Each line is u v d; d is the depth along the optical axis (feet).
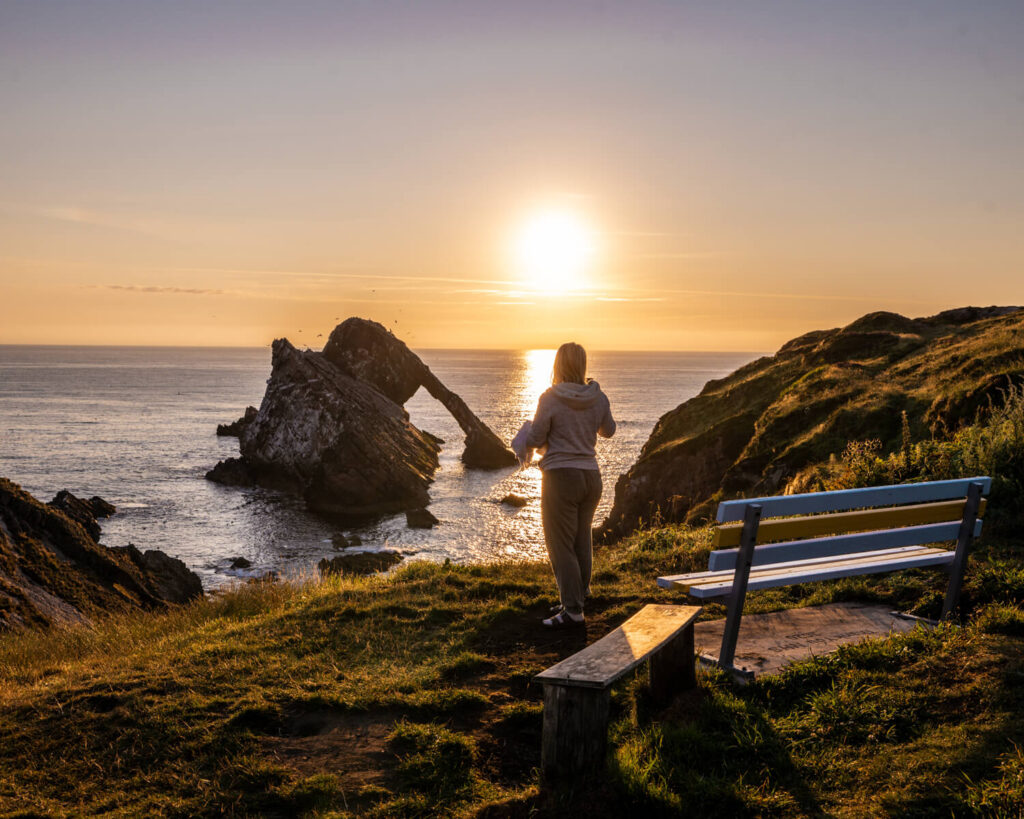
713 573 16.47
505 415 450.30
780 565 17.31
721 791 10.78
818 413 72.18
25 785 12.80
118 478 238.27
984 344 74.49
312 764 12.94
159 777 12.77
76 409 496.64
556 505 18.61
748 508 14.88
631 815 10.57
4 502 64.75
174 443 327.88
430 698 15.05
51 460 274.16
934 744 11.56
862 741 12.16
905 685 13.65
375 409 248.32
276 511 192.65
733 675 14.93
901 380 75.97
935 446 31.24
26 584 53.21
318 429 213.05
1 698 17.01
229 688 16.08
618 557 32.40
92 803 12.15
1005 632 15.31
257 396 645.10
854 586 20.80
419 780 12.17
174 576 87.61
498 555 144.15
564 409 18.26
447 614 20.92
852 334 104.58
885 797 10.37
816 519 15.81
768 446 72.64
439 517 183.73
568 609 19.22
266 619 21.90
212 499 207.21
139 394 651.25
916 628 15.98
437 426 390.83
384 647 18.57
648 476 88.94
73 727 14.78
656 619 14.01
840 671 14.60
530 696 15.51
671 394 629.51
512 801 11.05
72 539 65.87
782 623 18.51
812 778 11.31
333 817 11.09
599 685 10.85
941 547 22.38
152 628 28.45
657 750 12.10
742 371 131.03
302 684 16.08
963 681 13.39
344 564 131.23
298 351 247.50
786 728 12.73
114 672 18.34
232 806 11.71
